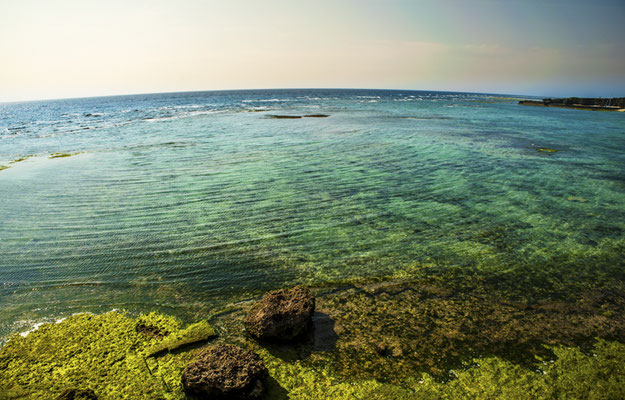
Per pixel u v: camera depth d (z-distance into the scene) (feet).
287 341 18.17
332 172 54.75
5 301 22.03
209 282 24.39
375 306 21.58
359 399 14.78
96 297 22.50
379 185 47.93
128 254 28.43
